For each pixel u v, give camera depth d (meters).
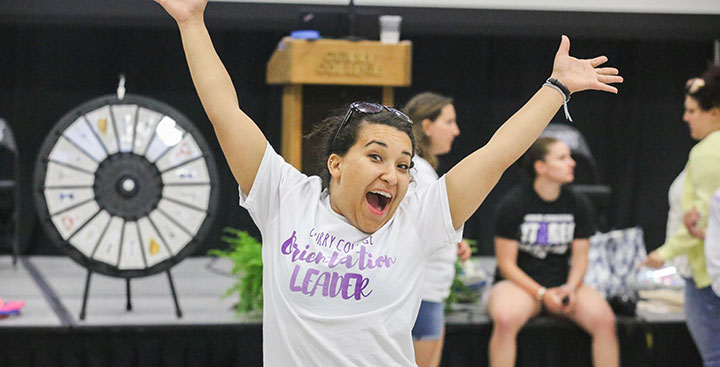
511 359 5.43
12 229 8.34
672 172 9.70
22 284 7.09
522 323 5.45
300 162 5.71
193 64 2.56
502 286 5.64
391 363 2.42
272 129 9.23
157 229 5.61
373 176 2.42
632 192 9.72
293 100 5.68
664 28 8.33
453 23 8.17
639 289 6.63
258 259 5.60
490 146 2.49
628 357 5.70
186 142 5.63
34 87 8.93
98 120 5.55
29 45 8.88
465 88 9.47
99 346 5.31
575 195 5.75
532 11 8.23
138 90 9.09
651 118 9.64
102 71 9.03
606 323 5.45
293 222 2.52
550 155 5.56
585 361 5.61
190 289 6.92
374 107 2.53
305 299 2.41
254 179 2.57
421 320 4.78
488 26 8.23
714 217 4.28
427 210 2.51
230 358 5.43
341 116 2.62
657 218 9.73
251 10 7.95
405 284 2.45
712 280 4.30
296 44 5.51
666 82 9.58
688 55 9.54
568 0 8.24
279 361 2.45
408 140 2.49
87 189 5.53
